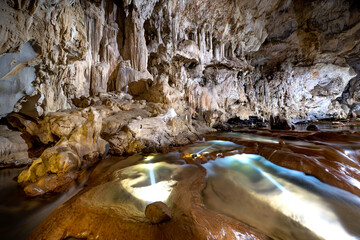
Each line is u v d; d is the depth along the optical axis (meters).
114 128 5.49
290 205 2.58
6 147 4.29
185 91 11.74
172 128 7.43
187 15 10.57
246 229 2.03
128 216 2.15
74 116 4.72
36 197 2.91
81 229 1.96
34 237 1.92
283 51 16.38
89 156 4.29
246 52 15.47
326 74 18.23
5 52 3.44
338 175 3.10
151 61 10.76
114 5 8.55
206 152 5.11
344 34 14.41
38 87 5.04
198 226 1.89
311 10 13.12
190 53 10.91
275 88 18.08
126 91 8.61
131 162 4.54
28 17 3.38
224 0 10.12
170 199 2.58
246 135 8.86
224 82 14.54
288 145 4.93
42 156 3.39
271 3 11.59
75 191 3.21
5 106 4.64
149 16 9.49
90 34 7.42
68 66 5.77
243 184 3.29
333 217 2.34
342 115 19.55
